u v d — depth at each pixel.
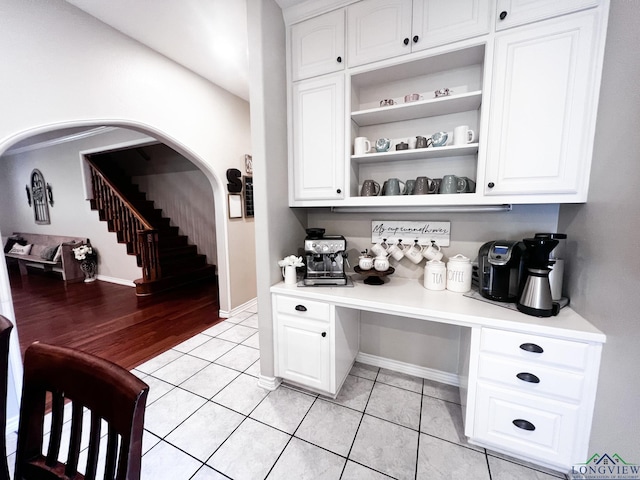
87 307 3.67
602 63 1.18
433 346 2.01
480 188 1.45
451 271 1.69
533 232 1.65
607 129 1.13
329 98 1.76
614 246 1.06
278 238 1.91
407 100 1.66
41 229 5.78
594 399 1.16
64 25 1.80
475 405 1.38
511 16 1.29
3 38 1.55
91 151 4.56
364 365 2.23
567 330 1.16
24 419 0.70
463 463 1.36
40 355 0.71
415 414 1.69
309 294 1.70
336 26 1.68
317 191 1.87
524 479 1.28
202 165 2.97
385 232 2.05
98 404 0.60
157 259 4.37
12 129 1.61
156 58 2.41
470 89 1.66
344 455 1.41
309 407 1.76
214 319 3.27
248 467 1.36
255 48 1.64
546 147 1.30
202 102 2.90
